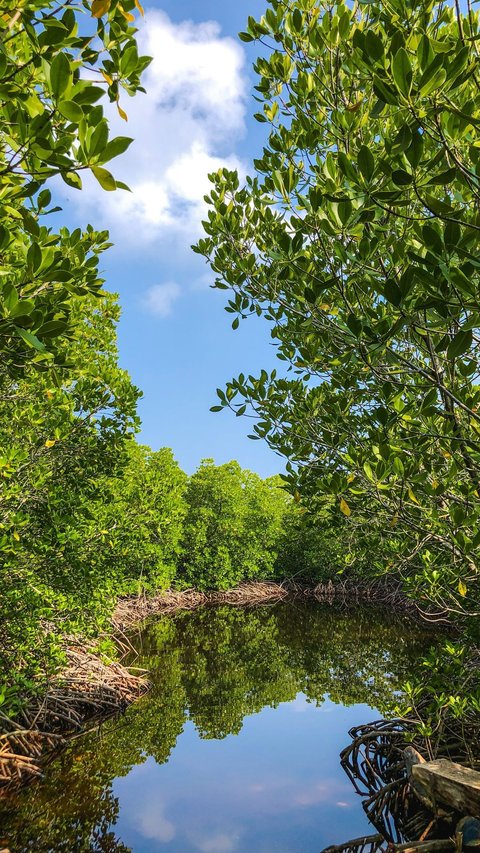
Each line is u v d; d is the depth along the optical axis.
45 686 8.16
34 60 2.34
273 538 33.25
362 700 10.05
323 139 5.13
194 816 6.11
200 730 8.85
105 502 8.32
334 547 28.11
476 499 4.31
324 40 4.55
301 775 7.24
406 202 2.78
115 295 10.36
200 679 11.99
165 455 23.59
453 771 5.17
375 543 6.58
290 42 4.84
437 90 2.59
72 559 7.27
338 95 4.76
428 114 2.71
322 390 5.95
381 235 4.05
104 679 9.99
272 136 5.21
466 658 6.21
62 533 6.89
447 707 6.03
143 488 11.89
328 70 4.72
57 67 2.05
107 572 8.66
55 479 7.74
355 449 4.80
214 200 5.91
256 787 6.90
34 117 2.28
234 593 30.67
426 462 4.79
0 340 3.20
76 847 5.30
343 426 5.16
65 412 7.50
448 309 2.91
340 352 4.99
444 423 4.59
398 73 2.37
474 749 6.05
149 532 10.02
